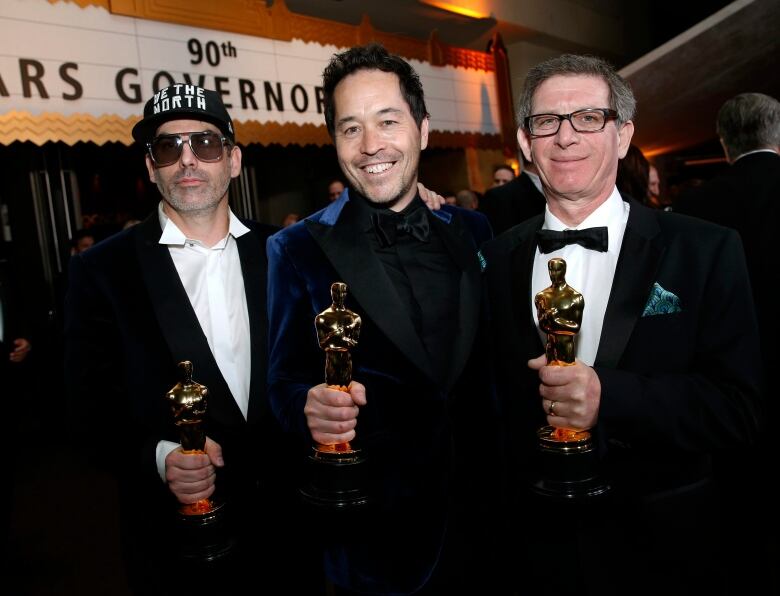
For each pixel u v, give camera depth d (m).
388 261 1.60
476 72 7.84
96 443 1.75
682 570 1.36
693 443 1.29
